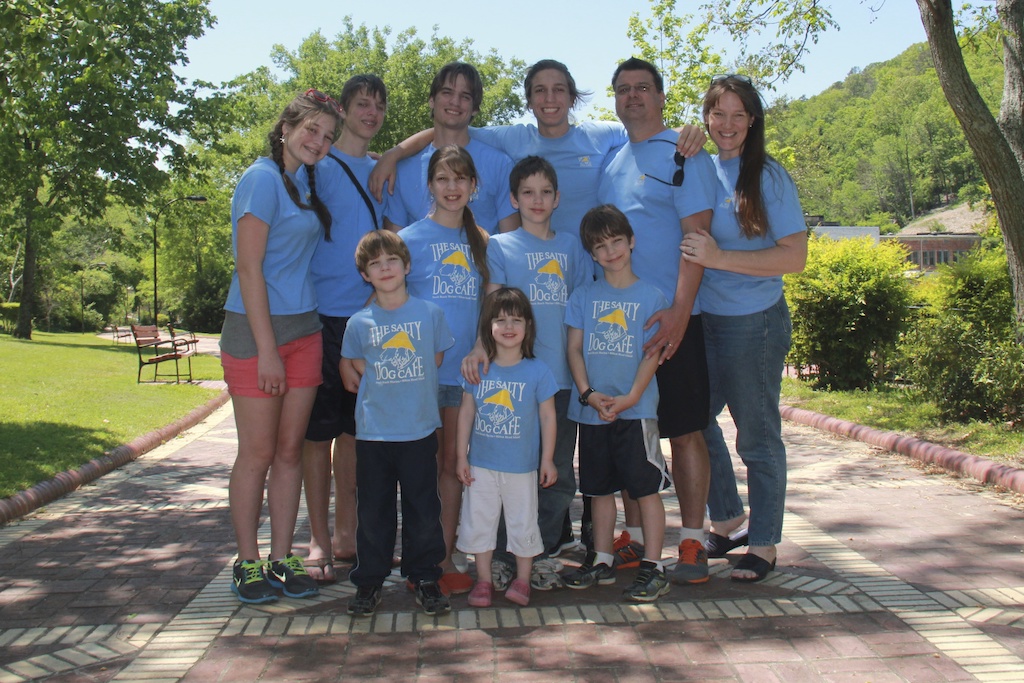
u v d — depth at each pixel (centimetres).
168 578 447
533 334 402
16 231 3091
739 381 426
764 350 422
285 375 396
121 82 2769
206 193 4512
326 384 432
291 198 402
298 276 409
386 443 383
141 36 2744
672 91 2550
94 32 813
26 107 1076
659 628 362
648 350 397
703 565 420
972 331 927
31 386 1438
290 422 411
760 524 427
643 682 310
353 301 440
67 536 542
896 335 1246
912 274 1315
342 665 329
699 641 346
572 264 434
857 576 429
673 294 425
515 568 425
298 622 375
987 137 838
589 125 485
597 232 404
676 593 407
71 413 1091
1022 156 870
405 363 384
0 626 378
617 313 407
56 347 2769
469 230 425
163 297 6831
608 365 405
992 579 423
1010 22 871
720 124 411
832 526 534
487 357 400
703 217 415
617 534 532
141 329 1889
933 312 1178
